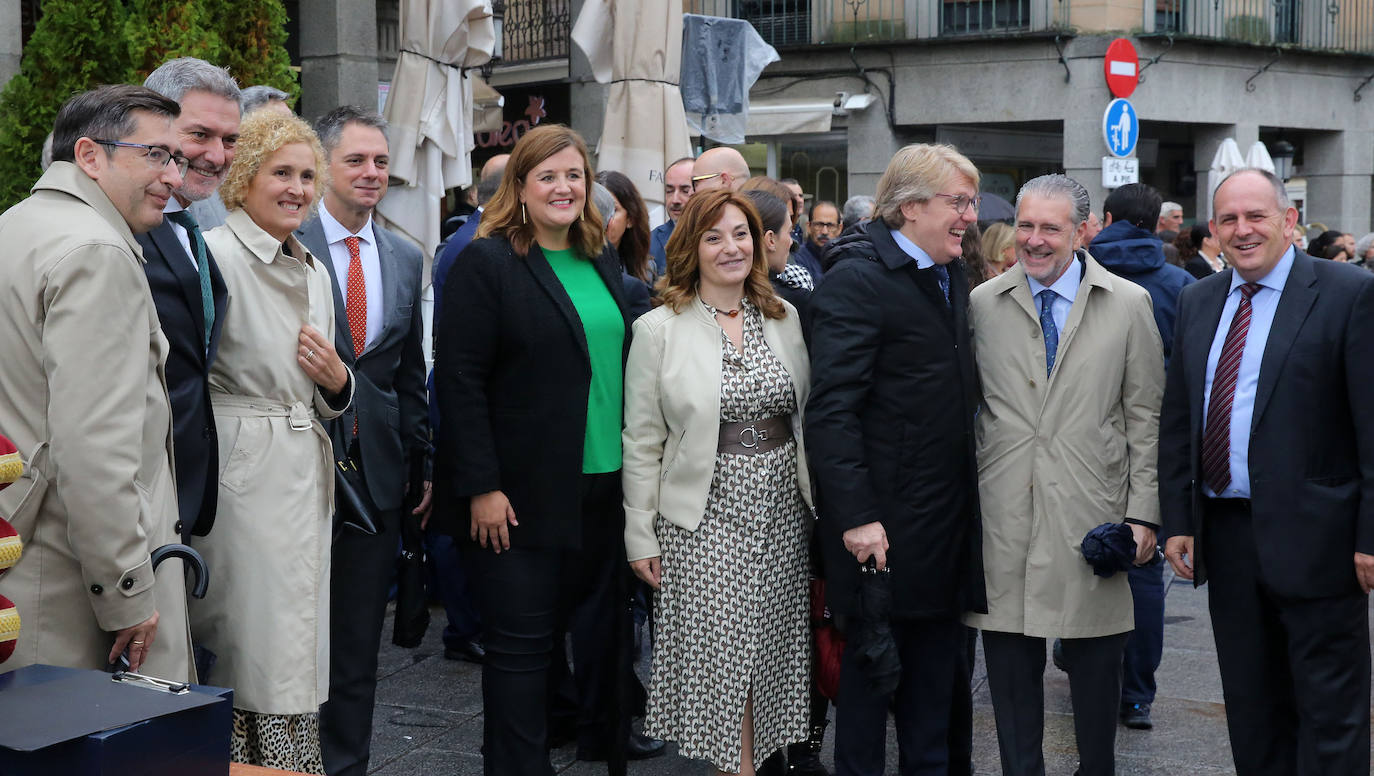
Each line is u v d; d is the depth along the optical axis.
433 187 7.16
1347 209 20.11
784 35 18.36
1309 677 3.73
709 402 3.83
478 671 5.73
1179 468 3.91
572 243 4.00
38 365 2.77
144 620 2.84
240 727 3.58
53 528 2.82
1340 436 3.70
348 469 3.85
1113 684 4.00
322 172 3.70
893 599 3.87
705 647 3.87
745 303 4.00
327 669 3.64
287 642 3.49
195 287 3.31
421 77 7.02
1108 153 17.00
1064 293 3.96
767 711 3.96
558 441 3.80
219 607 3.49
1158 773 4.65
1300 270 3.73
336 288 3.92
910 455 3.86
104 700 1.97
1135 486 3.96
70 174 2.87
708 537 3.86
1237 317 3.82
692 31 10.57
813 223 9.44
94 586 2.78
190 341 3.29
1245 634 3.85
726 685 3.85
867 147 18.09
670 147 7.84
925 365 3.86
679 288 3.95
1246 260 3.72
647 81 7.80
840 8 17.97
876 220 3.98
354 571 3.94
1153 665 5.08
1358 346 3.60
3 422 2.79
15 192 6.35
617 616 4.07
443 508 3.87
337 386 3.67
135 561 2.80
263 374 3.54
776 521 3.91
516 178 3.86
